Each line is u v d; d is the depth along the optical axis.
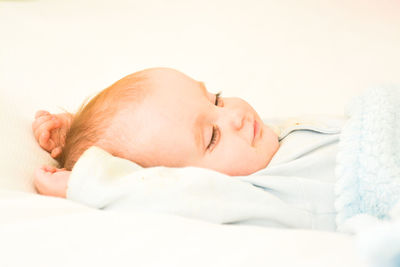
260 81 1.52
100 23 1.88
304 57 1.59
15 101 1.29
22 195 0.85
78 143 1.05
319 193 0.89
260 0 1.96
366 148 0.86
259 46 1.68
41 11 1.91
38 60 1.57
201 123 1.00
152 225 0.68
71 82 1.50
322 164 0.96
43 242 0.67
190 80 1.07
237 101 1.09
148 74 1.08
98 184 0.87
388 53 1.55
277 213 0.83
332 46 1.62
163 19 1.90
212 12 1.92
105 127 1.03
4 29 1.73
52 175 0.98
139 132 1.00
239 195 0.85
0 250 0.66
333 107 1.39
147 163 1.00
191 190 0.82
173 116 1.00
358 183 0.85
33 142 1.11
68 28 1.82
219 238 0.62
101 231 0.68
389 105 0.95
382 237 0.41
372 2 1.85
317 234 0.62
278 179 0.91
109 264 0.60
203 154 1.00
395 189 0.80
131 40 1.77
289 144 1.05
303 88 1.47
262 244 0.59
